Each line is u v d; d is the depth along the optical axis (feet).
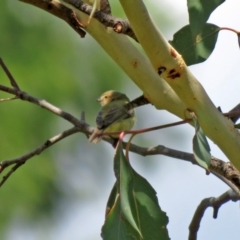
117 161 16.71
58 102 44.29
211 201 22.62
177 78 16.40
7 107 43.04
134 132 16.70
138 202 16.79
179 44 18.42
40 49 45.24
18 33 45.21
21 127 42.96
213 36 18.29
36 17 45.85
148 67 18.42
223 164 19.26
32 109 43.45
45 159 46.14
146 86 18.51
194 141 15.81
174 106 18.38
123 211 16.42
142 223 16.83
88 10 16.35
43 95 43.78
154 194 16.78
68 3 16.79
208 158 15.81
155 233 16.79
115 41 18.38
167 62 16.11
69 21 18.47
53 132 43.65
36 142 43.34
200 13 17.88
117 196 16.55
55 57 45.37
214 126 17.01
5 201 43.73
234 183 19.21
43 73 44.50
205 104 16.81
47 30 45.88
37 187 45.21
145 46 15.87
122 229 16.44
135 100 18.92
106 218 16.40
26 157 21.59
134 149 21.21
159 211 16.78
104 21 16.34
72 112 44.83
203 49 18.34
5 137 42.73
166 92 18.35
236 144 17.26
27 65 44.37
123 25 16.28
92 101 45.42
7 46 44.57
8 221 44.11
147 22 15.47
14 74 43.47
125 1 15.19
